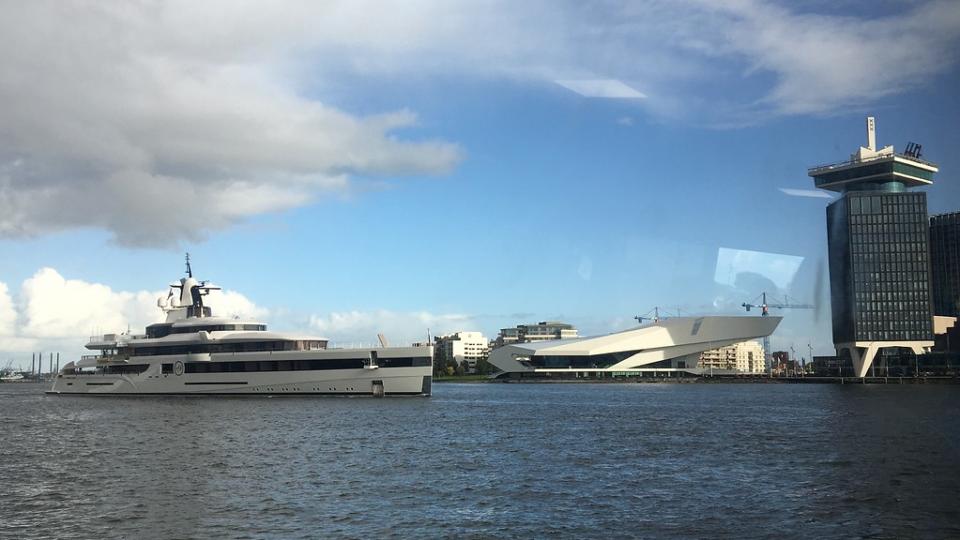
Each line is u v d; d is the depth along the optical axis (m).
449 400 155.62
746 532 39.94
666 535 39.41
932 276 193.25
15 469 59.09
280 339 128.00
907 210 192.50
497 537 39.12
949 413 105.75
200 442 73.75
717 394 185.62
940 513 43.75
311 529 40.56
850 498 47.47
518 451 67.81
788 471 57.03
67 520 42.91
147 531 40.53
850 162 193.00
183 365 134.62
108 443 74.12
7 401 146.75
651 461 62.16
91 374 147.50
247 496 48.38
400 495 48.53
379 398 127.00
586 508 45.09
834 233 197.88
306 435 79.00
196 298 139.50
